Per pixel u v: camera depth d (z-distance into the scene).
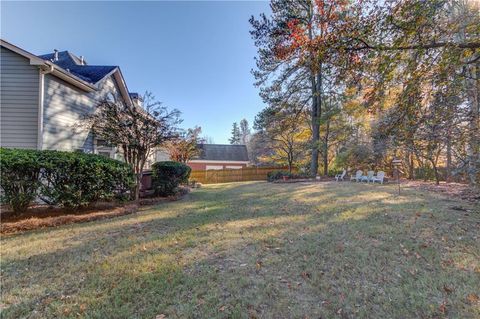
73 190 6.23
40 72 7.98
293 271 3.14
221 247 3.95
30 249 4.00
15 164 5.41
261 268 3.23
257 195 9.71
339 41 3.97
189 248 3.95
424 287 2.74
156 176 9.87
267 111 16.70
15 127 7.98
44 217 5.94
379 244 3.90
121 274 3.11
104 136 8.34
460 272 3.01
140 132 8.27
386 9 3.70
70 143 9.29
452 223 4.73
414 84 4.28
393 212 5.71
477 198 6.68
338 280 2.92
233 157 33.62
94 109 10.62
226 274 3.08
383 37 3.80
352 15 4.18
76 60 13.52
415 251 3.62
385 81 4.29
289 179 15.98
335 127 16.98
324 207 6.65
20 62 8.01
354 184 11.77
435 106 4.78
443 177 11.93
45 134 8.18
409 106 4.76
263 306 2.46
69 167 6.16
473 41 3.84
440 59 3.93
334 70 4.43
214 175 23.58
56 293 2.72
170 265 3.34
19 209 5.84
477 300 2.48
